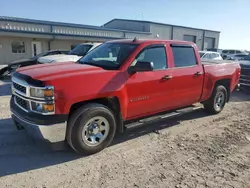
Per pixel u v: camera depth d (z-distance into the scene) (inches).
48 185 113.0
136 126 162.9
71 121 132.1
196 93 203.5
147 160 139.1
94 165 132.3
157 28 1510.8
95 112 137.8
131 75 152.3
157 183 116.1
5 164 130.2
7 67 438.0
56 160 136.6
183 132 186.9
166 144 162.7
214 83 219.6
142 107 163.3
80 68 146.2
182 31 1652.3
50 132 124.6
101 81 138.1
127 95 151.0
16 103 146.9
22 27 966.4
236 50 1202.0
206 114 238.8
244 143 168.2
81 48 392.5
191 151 152.5
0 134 168.9
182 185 115.0
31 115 125.9
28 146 152.1
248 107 276.5
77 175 122.0
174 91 181.6
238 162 139.9
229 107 273.9
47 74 130.6
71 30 1116.5
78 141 135.3
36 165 130.6
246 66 356.8
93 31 1192.2
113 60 160.7
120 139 168.6
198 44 1782.7
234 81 247.3
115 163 134.9
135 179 119.2
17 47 973.8
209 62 241.0
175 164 135.1
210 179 121.0
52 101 121.7
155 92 167.3
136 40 173.2
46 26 1034.7
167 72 173.8
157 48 171.3
